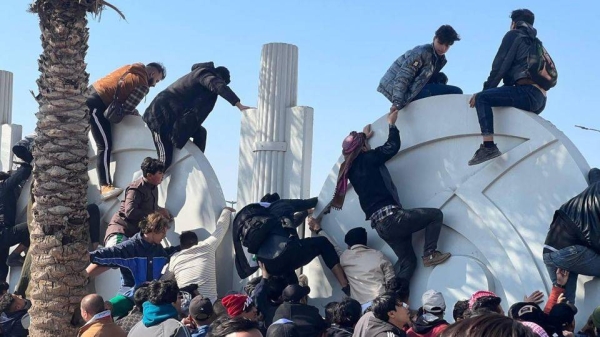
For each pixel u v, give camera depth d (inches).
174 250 374.0
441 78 370.0
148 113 407.8
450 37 350.3
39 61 341.7
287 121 389.1
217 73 408.5
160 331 241.9
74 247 333.7
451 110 346.3
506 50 333.1
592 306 306.5
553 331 253.9
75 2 335.9
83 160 339.3
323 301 366.3
